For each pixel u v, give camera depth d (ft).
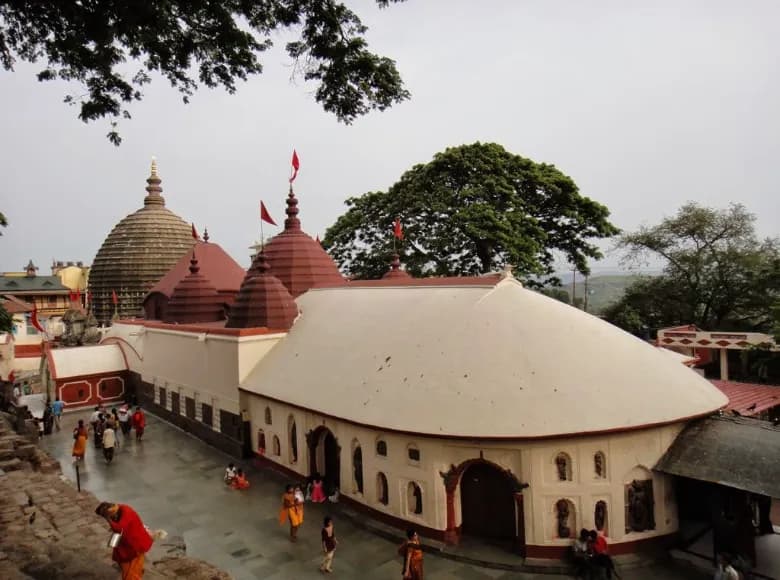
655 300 150.41
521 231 137.28
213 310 119.34
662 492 51.83
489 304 63.72
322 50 38.70
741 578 44.96
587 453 50.34
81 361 126.00
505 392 52.95
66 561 33.68
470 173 144.46
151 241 199.31
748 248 139.54
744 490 45.27
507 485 53.31
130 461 83.35
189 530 58.95
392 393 58.75
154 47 37.91
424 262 154.40
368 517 59.67
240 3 36.35
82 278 299.38
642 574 47.55
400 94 42.24
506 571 48.80
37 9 33.83
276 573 49.60
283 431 74.08
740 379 129.18
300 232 113.80
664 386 55.67
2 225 76.13
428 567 49.75
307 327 86.33
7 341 165.37
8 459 65.16
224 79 41.88
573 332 59.52
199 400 95.45
